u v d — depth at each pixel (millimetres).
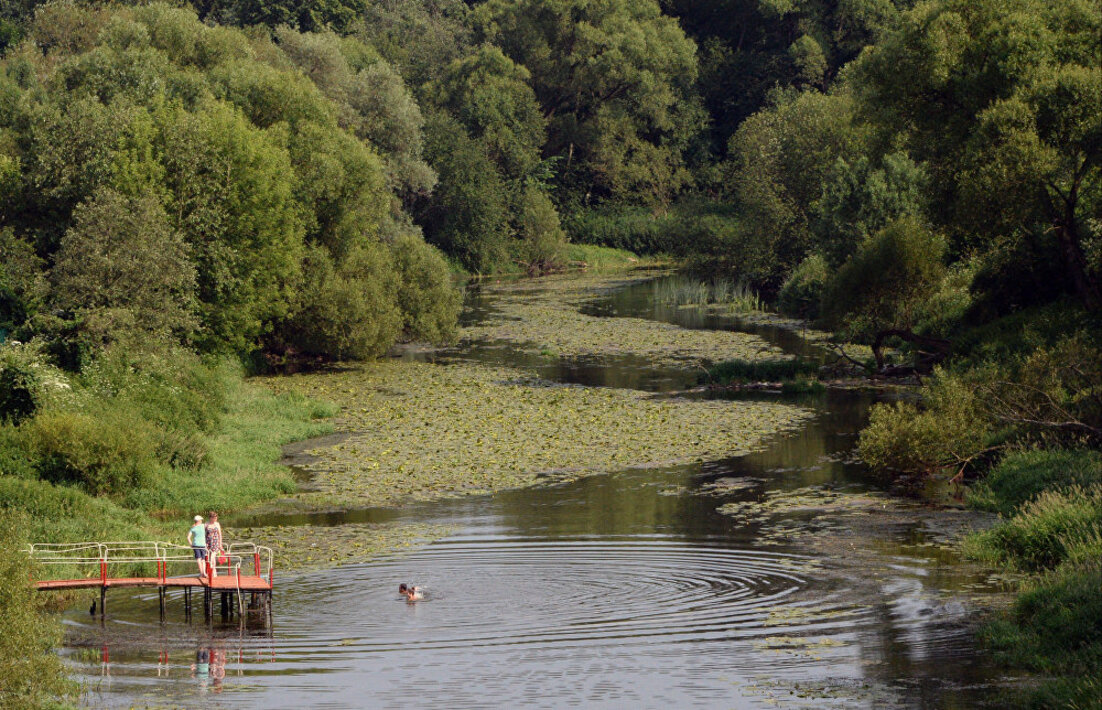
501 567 29453
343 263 70125
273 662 22625
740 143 114312
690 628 24141
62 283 48062
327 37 97562
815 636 23297
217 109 59562
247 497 38188
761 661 21781
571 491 38594
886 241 57031
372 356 70625
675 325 85188
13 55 93438
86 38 99750
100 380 44500
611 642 23328
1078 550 26266
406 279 76000
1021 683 19922
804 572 28234
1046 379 39438
